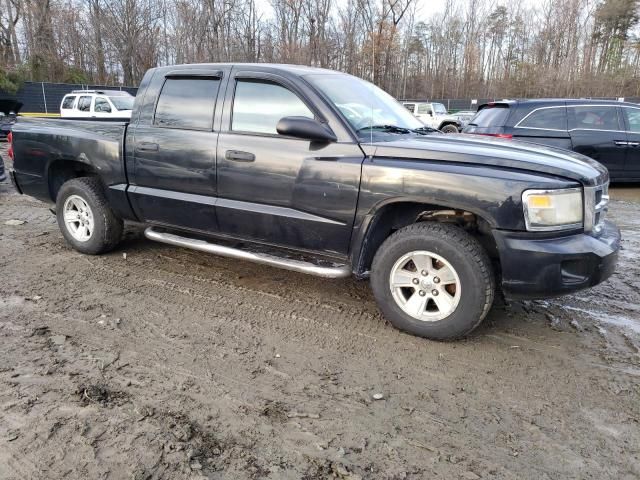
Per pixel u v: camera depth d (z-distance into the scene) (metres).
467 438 2.48
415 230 3.29
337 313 3.86
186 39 32.81
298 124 3.33
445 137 3.80
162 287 4.30
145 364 3.08
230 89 3.91
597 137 8.69
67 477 2.16
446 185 3.11
